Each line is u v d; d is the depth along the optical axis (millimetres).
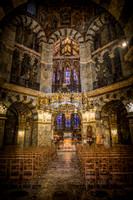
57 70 26406
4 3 12359
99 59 19078
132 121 13430
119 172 6059
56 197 5082
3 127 14391
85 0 21062
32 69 19250
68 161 11648
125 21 10875
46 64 20375
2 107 14633
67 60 22859
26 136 19516
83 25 20797
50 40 21422
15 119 19250
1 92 14992
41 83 19141
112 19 17547
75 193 5418
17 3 13117
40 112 17844
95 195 5242
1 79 14359
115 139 18750
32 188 5922
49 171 8516
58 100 11758
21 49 18266
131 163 6465
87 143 17000
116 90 15742
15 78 16719
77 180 6879
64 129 28219
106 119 19953
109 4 11562
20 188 5910
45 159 9539
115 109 19297
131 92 14156
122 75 15758
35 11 19859
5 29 16406
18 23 18234
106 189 5785
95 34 20703
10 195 5266
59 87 21172
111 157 6328
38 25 20062
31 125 19750
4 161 7148
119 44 16078
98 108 17641
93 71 19516
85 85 19359
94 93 17922
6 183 6488
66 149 20328
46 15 21219
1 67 15141
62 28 20797
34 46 20203
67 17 21312
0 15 12516
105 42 19000
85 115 18344
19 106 18875
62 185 6238
